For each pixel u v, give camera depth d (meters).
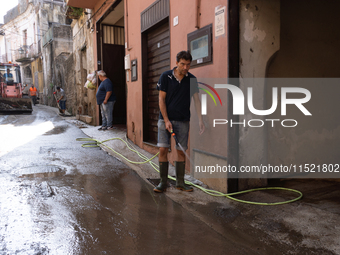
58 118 13.39
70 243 2.23
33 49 30.44
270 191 3.45
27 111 16.34
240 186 3.44
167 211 2.94
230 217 2.76
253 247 2.21
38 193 3.36
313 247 2.16
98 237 2.35
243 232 2.46
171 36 4.52
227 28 3.16
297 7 3.94
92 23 9.99
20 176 4.07
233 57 3.18
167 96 3.39
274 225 2.55
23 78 35.59
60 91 15.48
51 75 25.03
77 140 7.29
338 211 2.78
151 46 5.63
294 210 2.84
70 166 4.74
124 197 3.36
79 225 2.56
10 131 8.84
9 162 4.89
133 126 6.48
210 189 3.62
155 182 3.94
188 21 4.01
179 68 3.21
